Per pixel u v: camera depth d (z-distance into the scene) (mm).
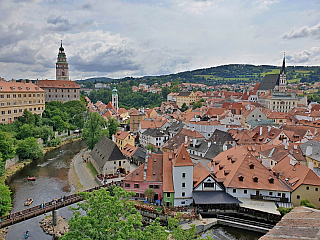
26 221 77938
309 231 16422
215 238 66875
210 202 73625
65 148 168125
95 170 122562
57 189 99875
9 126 162750
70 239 45688
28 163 132625
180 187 80188
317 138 119000
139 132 179375
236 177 79312
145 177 88062
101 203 50938
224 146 105125
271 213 68938
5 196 75688
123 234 44000
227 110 197875
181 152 81250
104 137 135750
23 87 182375
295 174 79438
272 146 109000
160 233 46125
